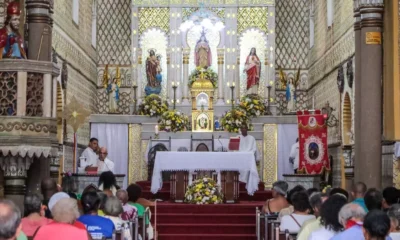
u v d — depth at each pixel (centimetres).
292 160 2609
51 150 1398
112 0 3045
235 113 2684
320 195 1061
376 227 644
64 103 2284
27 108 1398
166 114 2703
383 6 1788
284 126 2762
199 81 2753
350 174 2230
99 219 955
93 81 2917
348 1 2262
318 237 801
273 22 2955
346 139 2366
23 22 1680
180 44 2934
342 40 2362
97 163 2048
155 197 2309
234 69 2916
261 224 1488
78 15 2581
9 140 1355
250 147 2442
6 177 1450
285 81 2964
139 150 2769
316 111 2412
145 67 2925
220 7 2952
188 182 2088
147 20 2953
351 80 2208
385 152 1880
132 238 1227
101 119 2766
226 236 1839
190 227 1875
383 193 1198
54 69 1423
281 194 1464
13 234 558
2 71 1379
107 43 3034
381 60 1798
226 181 2091
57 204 762
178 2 2952
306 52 3062
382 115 1830
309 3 3039
